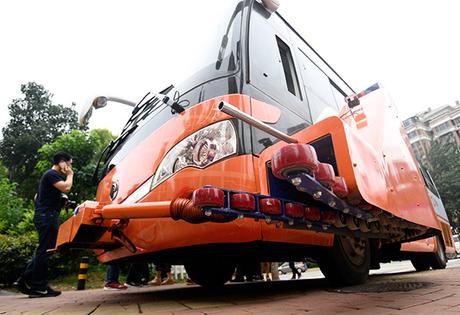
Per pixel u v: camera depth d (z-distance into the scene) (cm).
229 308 176
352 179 141
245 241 183
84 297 338
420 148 5622
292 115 262
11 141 2089
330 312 141
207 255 242
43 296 350
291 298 207
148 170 232
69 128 2252
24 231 876
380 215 183
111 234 233
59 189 350
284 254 249
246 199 133
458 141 5484
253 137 200
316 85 361
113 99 395
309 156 122
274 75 268
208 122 210
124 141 316
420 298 168
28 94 2372
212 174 191
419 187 262
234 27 263
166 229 202
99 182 321
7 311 217
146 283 616
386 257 496
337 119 152
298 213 147
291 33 359
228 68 234
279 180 163
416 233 279
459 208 3053
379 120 270
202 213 148
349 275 252
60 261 765
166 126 239
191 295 291
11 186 1192
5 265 657
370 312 135
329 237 232
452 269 491
